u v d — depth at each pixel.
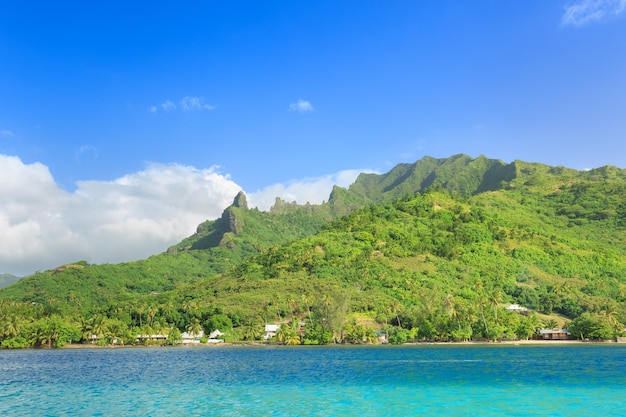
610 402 73.94
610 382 96.44
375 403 74.50
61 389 94.56
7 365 151.75
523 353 179.50
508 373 113.88
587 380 99.88
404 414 66.06
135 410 70.75
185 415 66.38
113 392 89.31
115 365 148.25
